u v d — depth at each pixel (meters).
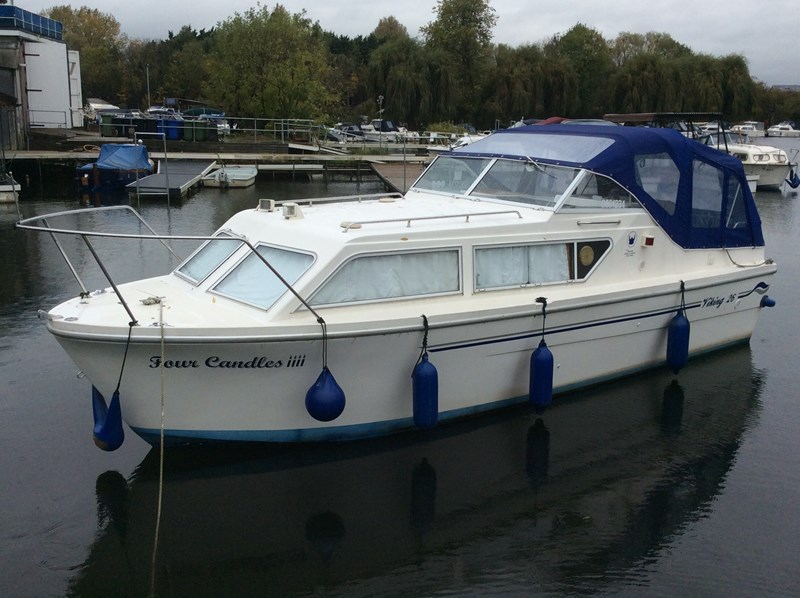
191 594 5.32
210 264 7.54
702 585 5.52
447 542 5.98
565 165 8.16
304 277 6.57
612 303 8.09
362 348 6.61
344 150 35.16
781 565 5.76
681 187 8.84
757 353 10.33
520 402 7.87
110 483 6.61
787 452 7.57
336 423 6.89
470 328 7.09
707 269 9.39
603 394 8.61
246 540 5.92
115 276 13.56
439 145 38.25
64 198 24.59
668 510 6.51
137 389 6.27
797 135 74.69
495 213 7.55
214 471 6.83
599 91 52.69
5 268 14.10
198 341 6.04
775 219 23.58
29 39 31.02
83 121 38.94
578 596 5.39
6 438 7.34
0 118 26.97
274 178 31.61
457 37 54.56
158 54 71.75
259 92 39.94
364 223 7.02
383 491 6.64
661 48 65.38
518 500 6.60
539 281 7.78
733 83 47.22
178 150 32.41
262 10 40.50
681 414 8.34
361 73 58.19
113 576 5.47
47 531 5.94
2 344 9.91
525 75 50.31
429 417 6.81
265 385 6.47
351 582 5.50
